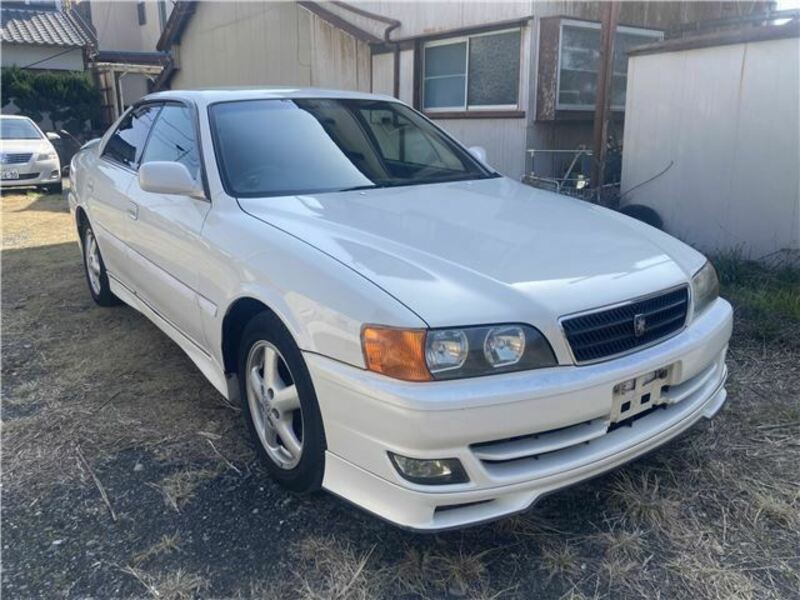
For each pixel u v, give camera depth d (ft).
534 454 7.05
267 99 12.06
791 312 14.19
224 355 9.57
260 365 9.09
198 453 9.88
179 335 11.49
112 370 12.93
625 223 10.34
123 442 10.22
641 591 7.18
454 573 7.39
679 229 21.24
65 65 77.20
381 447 6.93
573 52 28.73
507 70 29.45
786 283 16.46
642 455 8.00
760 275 17.22
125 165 13.97
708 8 34.63
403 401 6.65
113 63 63.31
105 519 8.39
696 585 7.25
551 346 7.11
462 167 12.93
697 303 8.86
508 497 7.07
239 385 9.53
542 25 27.99
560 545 7.85
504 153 30.17
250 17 46.14
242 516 8.41
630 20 31.32
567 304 7.31
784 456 9.55
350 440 7.24
